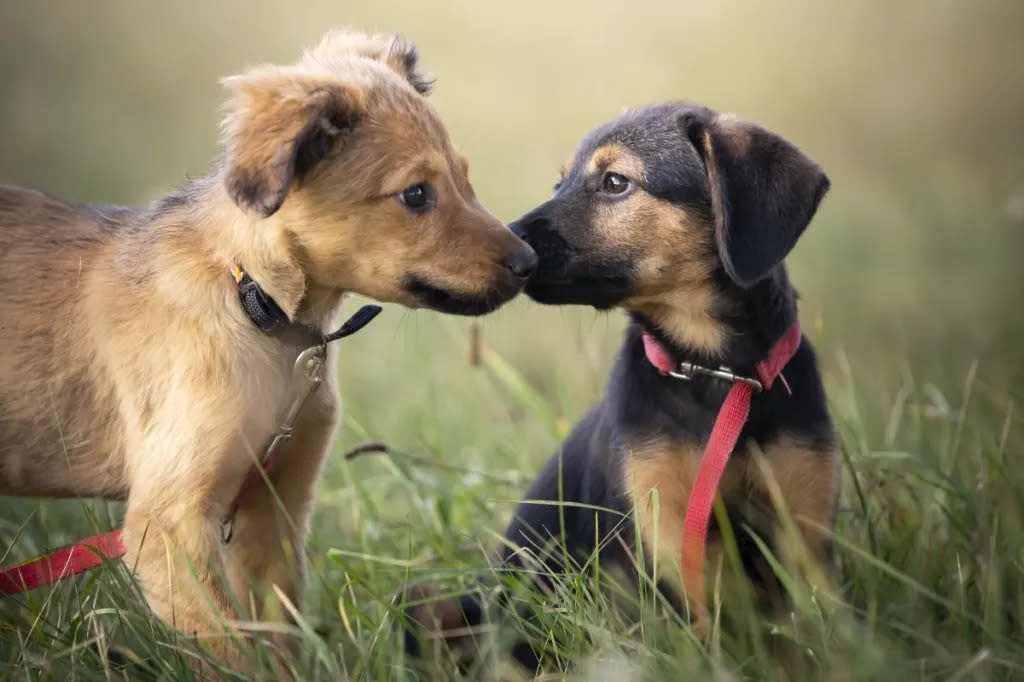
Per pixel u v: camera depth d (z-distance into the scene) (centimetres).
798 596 628
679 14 3091
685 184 738
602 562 736
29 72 2927
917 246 1762
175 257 696
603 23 3103
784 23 2881
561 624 666
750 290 724
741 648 660
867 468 836
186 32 3184
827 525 720
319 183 682
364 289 707
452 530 883
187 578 654
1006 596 709
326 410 735
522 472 1016
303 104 653
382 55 801
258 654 631
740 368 721
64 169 2236
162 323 688
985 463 838
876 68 2588
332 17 3225
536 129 2373
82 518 923
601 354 1265
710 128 738
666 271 738
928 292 1575
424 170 700
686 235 736
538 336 1522
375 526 895
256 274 682
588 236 754
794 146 737
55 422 724
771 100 2484
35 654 664
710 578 726
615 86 2623
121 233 738
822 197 727
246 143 645
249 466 693
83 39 3147
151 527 667
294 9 3316
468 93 2630
